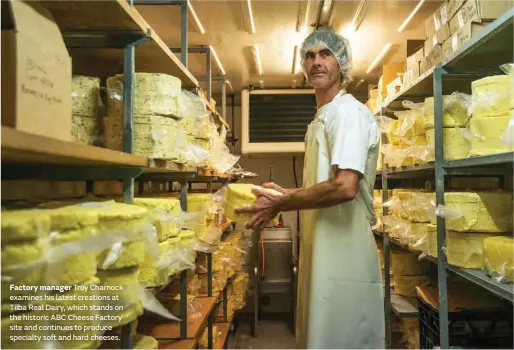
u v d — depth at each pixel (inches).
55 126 30.8
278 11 89.8
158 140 48.8
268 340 143.7
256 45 112.3
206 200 81.7
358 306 59.4
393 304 103.7
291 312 162.1
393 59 125.0
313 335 58.5
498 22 51.3
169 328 71.6
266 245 157.2
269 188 62.3
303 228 67.5
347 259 59.6
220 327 120.2
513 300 47.8
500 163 57.2
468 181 95.7
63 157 30.4
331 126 57.9
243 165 183.3
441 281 69.7
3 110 26.0
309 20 94.7
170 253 51.6
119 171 46.6
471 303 73.2
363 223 61.2
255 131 156.3
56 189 56.2
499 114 55.6
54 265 29.0
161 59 58.3
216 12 90.1
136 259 37.9
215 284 106.6
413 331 99.6
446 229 67.2
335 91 67.4
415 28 99.6
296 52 118.6
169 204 51.4
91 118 46.9
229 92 172.9
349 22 96.0
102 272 35.8
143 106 48.6
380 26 98.5
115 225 35.2
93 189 62.2
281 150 154.3
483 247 58.6
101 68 62.7
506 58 66.1
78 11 40.9
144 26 46.2
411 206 88.8
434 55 78.3
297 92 156.3
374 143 60.7
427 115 76.3
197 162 66.4
